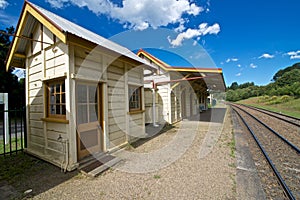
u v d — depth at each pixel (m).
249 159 3.55
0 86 12.54
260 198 2.13
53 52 3.29
